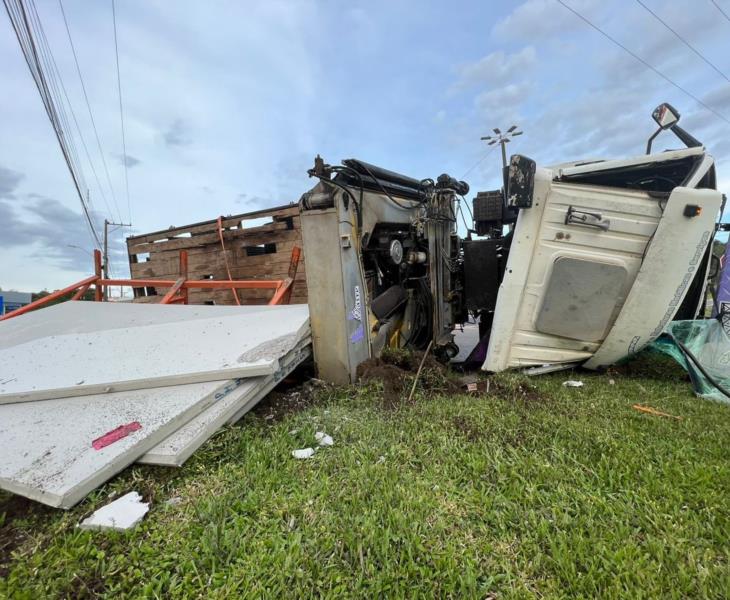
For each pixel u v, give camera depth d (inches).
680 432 94.7
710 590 49.2
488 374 157.9
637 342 144.9
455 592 50.3
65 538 58.4
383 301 152.5
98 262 228.1
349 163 129.3
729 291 182.1
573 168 142.3
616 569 52.9
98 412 83.4
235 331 123.0
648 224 133.8
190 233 219.3
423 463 80.1
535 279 145.6
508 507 65.8
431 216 175.3
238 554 55.4
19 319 170.1
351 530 58.9
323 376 128.3
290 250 181.0
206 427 81.1
